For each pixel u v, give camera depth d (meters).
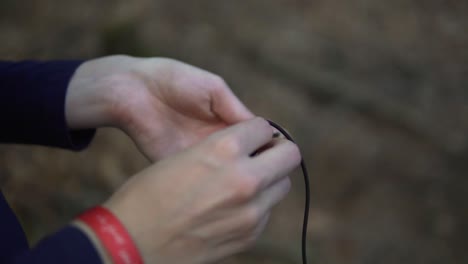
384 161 2.15
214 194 0.53
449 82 2.64
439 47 2.87
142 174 0.55
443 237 1.97
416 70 2.65
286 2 2.81
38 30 2.06
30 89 0.73
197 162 0.54
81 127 0.75
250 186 0.53
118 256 0.51
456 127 2.39
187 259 0.54
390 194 2.05
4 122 0.74
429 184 2.12
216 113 0.74
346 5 2.92
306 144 2.10
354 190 2.02
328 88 2.34
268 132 0.59
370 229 1.92
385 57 2.67
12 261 0.51
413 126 2.29
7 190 1.45
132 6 2.19
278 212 1.83
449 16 3.11
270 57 2.38
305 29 2.65
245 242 0.56
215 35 2.38
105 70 0.75
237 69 2.27
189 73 0.74
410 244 1.91
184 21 2.36
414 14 3.04
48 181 1.52
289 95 2.27
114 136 1.75
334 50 2.59
